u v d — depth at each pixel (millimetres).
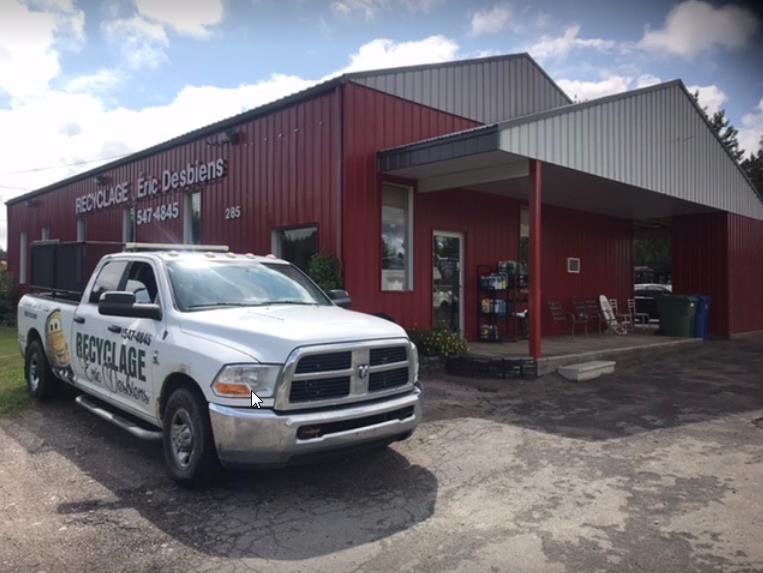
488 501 4625
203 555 3744
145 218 16203
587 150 10773
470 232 12867
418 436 6379
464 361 10070
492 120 13500
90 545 3875
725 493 4781
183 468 4793
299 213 11109
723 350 13953
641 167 12492
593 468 5395
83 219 19750
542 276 15227
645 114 12602
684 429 6730
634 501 4621
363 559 3695
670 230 19188
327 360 4586
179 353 4840
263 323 4824
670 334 15469
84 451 5789
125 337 5645
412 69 11570
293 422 4312
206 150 13734
